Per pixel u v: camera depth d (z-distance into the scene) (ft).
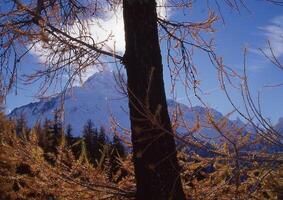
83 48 17.12
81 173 17.71
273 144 11.50
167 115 15.97
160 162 15.61
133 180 18.37
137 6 16.56
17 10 16.81
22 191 17.56
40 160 17.07
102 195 17.46
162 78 16.40
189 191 17.74
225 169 16.38
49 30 16.70
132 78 16.29
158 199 15.56
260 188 15.35
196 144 12.90
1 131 16.90
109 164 18.74
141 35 16.44
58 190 17.48
